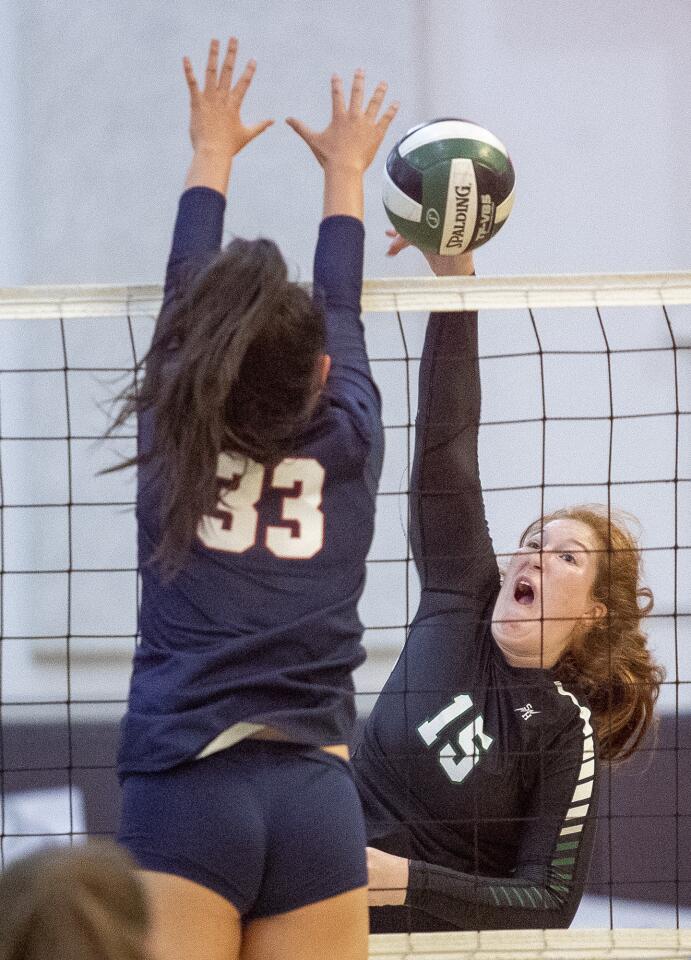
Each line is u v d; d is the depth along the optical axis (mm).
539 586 9906
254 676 6473
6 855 15430
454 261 9570
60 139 22391
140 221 22438
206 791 6359
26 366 22000
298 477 6773
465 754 9250
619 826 16500
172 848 6297
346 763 6805
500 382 22328
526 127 22328
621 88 22266
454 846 9258
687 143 22203
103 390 22047
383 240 22000
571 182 22359
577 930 8820
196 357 6453
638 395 22188
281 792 6469
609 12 22203
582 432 22203
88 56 22281
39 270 22484
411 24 22156
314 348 6637
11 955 3557
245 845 6324
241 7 22156
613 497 22125
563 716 9445
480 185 8898
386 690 9703
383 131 8023
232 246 6781
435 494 9656
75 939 3537
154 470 6750
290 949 6461
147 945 3713
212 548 6617
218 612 6543
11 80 22375
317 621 6617
